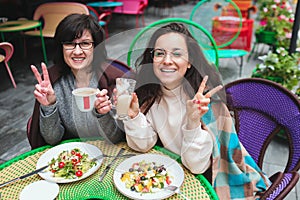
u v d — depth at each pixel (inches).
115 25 269.1
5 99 132.9
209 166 46.4
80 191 42.0
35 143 56.5
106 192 41.9
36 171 44.7
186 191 41.8
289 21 168.7
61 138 54.4
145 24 278.5
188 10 364.8
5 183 43.0
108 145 51.5
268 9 176.4
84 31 49.6
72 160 46.2
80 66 47.7
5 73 161.3
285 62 109.4
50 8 168.1
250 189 50.3
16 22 159.0
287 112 57.1
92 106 45.9
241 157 51.1
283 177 45.4
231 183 50.8
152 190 41.3
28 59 181.3
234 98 63.1
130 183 42.6
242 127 63.1
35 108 54.6
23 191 41.0
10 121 114.8
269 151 99.0
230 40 170.7
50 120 50.5
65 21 50.8
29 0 211.6
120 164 46.1
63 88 54.4
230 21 188.5
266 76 110.4
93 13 178.1
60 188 42.4
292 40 116.9
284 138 101.7
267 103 60.1
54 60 54.4
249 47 191.5
